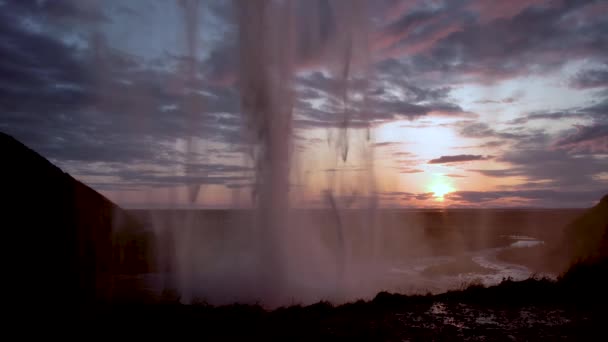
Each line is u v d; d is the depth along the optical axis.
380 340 7.99
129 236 25.36
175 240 28.84
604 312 9.94
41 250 11.28
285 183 23.61
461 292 12.56
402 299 11.74
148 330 8.59
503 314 10.00
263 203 22.77
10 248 10.36
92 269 13.12
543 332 8.38
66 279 11.22
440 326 8.98
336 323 9.34
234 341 7.94
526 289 12.33
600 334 8.13
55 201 13.60
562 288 12.42
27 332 8.05
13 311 8.63
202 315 9.80
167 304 10.84
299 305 11.38
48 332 8.23
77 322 8.98
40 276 10.42
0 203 11.27
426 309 10.70
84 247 13.58
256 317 9.94
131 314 9.73
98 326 8.77
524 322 9.21
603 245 19.95
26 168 13.58
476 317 9.76
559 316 9.68
